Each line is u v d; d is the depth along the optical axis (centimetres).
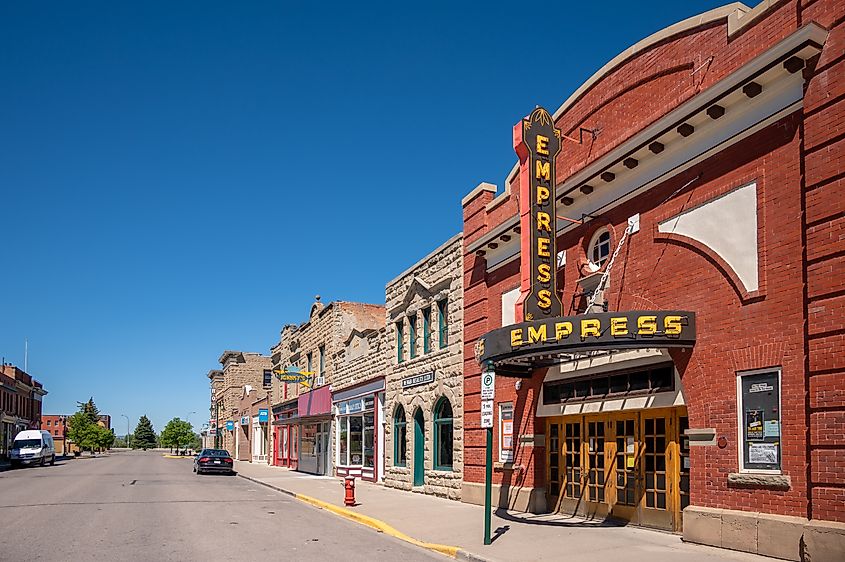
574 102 1558
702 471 1102
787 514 959
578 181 1431
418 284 2312
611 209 1392
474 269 1941
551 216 1381
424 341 2292
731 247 1098
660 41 1294
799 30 967
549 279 1361
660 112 1278
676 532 1209
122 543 1275
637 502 1310
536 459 1585
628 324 1141
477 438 1864
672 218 1226
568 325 1184
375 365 2722
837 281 914
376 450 2672
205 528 1487
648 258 1275
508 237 1755
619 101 1407
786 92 1023
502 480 1712
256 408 5484
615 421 1383
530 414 1608
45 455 5181
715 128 1144
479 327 1889
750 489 1018
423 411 2244
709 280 1133
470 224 1994
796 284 986
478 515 1603
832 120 943
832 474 896
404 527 1466
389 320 2589
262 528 1498
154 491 2522
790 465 963
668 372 1234
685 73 1241
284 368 4422
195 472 3950
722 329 1098
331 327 3353
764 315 1029
